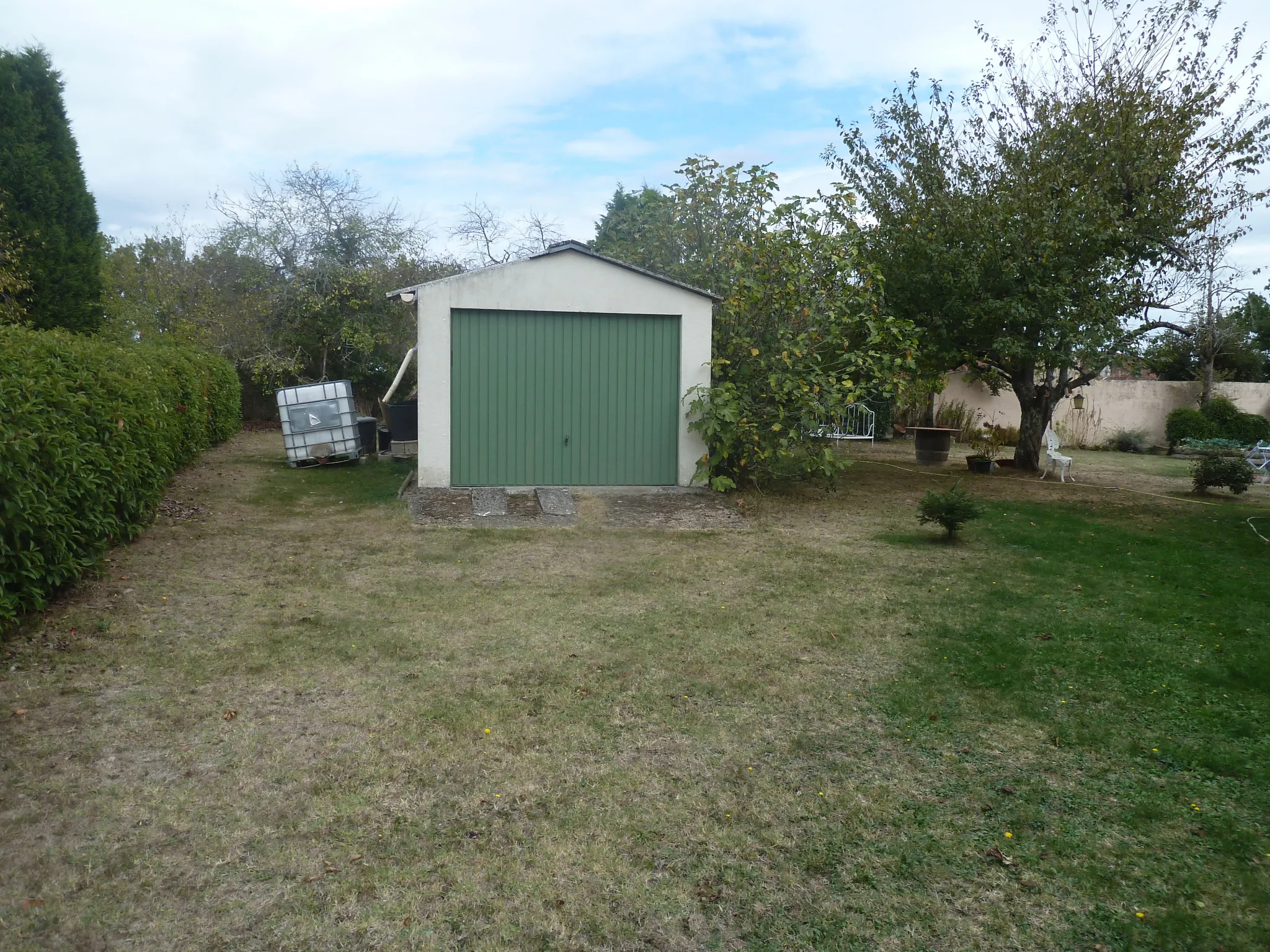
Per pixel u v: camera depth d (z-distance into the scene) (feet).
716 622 19.75
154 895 9.16
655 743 13.39
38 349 19.79
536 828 10.81
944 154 44.06
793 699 15.29
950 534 29.25
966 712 14.83
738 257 38.32
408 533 28.45
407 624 19.02
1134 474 50.19
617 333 35.81
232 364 62.28
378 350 67.72
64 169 52.95
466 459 35.27
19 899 8.96
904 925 9.11
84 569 20.12
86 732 12.87
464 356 34.88
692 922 9.09
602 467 36.22
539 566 24.75
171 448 34.45
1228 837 10.87
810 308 36.70
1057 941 8.88
